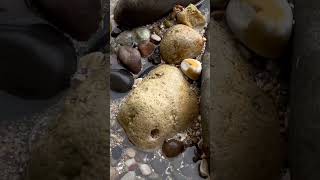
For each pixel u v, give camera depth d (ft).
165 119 1.07
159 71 1.13
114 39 1.17
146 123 1.05
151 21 1.18
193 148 1.08
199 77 1.13
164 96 1.08
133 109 1.06
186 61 1.13
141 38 1.17
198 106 1.11
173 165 1.07
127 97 1.11
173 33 1.15
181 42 1.14
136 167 1.06
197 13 1.18
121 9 1.15
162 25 1.19
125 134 1.08
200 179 1.06
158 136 1.07
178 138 1.09
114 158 1.07
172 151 1.07
